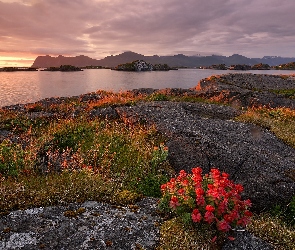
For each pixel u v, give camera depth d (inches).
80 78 4950.8
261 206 424.5
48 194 343.3
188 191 295.9
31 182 389.7
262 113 1007.0
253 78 1937.7
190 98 1235.2
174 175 481.4
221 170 491.8
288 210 416.8
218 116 901.8
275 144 653.3
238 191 289.0
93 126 668.7
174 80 4549.7
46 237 269.7
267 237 303.6
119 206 335.3
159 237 282.0
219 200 278.7
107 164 484.7
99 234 280.2
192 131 639.1
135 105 927.7
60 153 546.9
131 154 527.2
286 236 313.3
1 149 475.5
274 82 1863.9
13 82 3949.3
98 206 332.2
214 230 285.6
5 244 255.9
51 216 304.3
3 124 722.2
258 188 442.3
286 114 956.0
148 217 315.6
